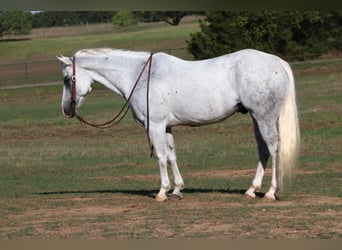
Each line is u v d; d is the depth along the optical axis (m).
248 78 11.84
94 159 21.08
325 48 50.56
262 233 10.08
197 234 10.14
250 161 19.11
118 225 10.98
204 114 12.18
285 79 11.92
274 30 48.72
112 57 12.88
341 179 15.23
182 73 12.29
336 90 36.75
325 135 23.45
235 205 12.18
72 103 13.02
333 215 11.13
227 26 48.25
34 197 14.36
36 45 70.88
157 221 11.12
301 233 10.03
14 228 11.12
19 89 44.28
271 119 11.98
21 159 21.47
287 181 12.25
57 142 25.25
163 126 12.50
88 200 13.49
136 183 16.28
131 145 23.62
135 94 12.64
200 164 19.05
